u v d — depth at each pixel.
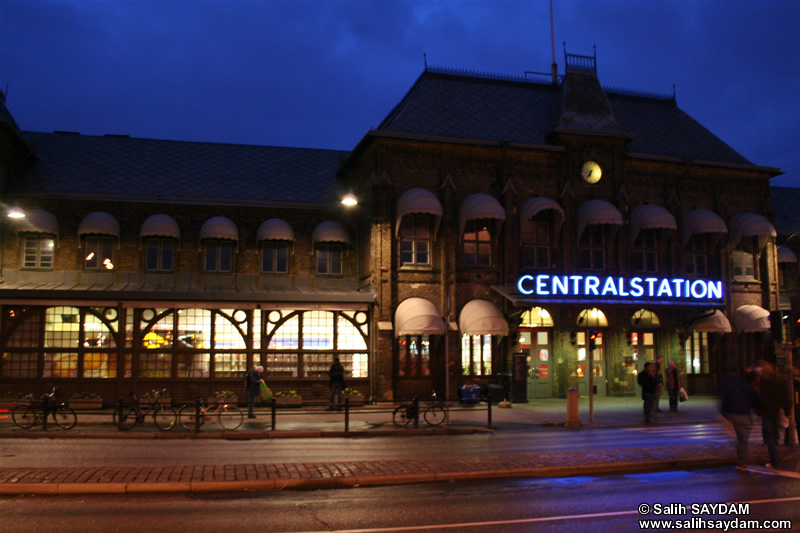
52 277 29.28
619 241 32.34
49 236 29.62
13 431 19.00
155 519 9.63
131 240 30.31
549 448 16.70
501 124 32.03
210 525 9.30
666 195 33.44
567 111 32.19
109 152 33.69
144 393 26.58
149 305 26.67
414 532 8.91
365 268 31.05
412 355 29.64
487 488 11.95
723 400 13.95
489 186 30.91
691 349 33.91
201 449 16.38
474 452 15.95
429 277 29.86
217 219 30.33
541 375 31.50
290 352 28.20
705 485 12.21
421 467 13.23
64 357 26.47
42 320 26.48
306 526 9.25
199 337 27.58
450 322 29.38
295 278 31.58
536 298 29.58
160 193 31.16
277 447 16.86
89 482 11.51
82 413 24.33
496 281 30.53
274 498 11.08
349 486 12.09
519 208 31.11
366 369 28.88
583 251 32.12
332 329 28.77
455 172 30.53
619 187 32.31
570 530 9.06
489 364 30.55
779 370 18.55
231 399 26.78
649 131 35.16
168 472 12.52
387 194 29.39
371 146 30.64
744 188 34.72
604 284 30.44
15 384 26.08
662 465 13.94
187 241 30.78
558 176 31.83
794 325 16.47
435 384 29.58
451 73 33.50
